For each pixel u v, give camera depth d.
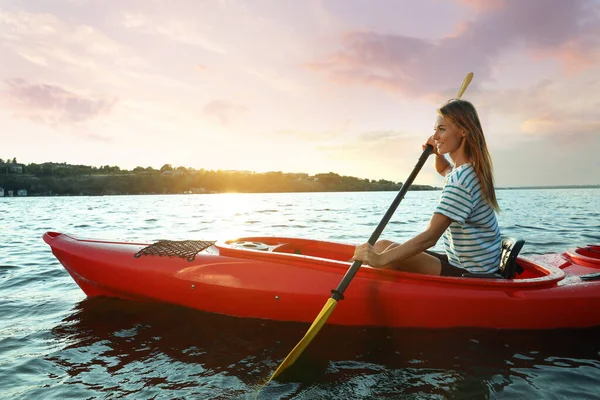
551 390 1.90
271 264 2.78
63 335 2.57
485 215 2.28
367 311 2.57
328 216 14.24
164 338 2.51
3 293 3.58
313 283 2.64
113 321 2.81
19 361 2.20
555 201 24.97
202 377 2.01
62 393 1.85
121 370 2.09
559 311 2.50
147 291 2.95
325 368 2.11
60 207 24.11
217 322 2.75
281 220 12.47
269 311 2.70
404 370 2.09
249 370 2.09
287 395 1.83
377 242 2.58
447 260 2.75
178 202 34.28
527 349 2.34
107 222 12.02
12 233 8.64
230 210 19.12
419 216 13.53
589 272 2.93
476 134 2.17
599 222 10.03
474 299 2.46
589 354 2.28
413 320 2.56
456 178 2.13
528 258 3.11
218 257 2.89
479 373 2.06
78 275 3.21
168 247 3.08
